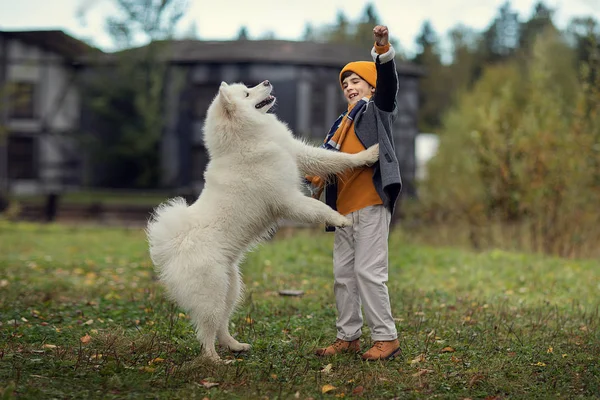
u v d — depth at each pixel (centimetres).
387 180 436
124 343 496
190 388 393
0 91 2264
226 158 473
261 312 623
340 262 466
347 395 386
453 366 447
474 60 4294
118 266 998
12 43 2594
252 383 404
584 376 420
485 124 1242
